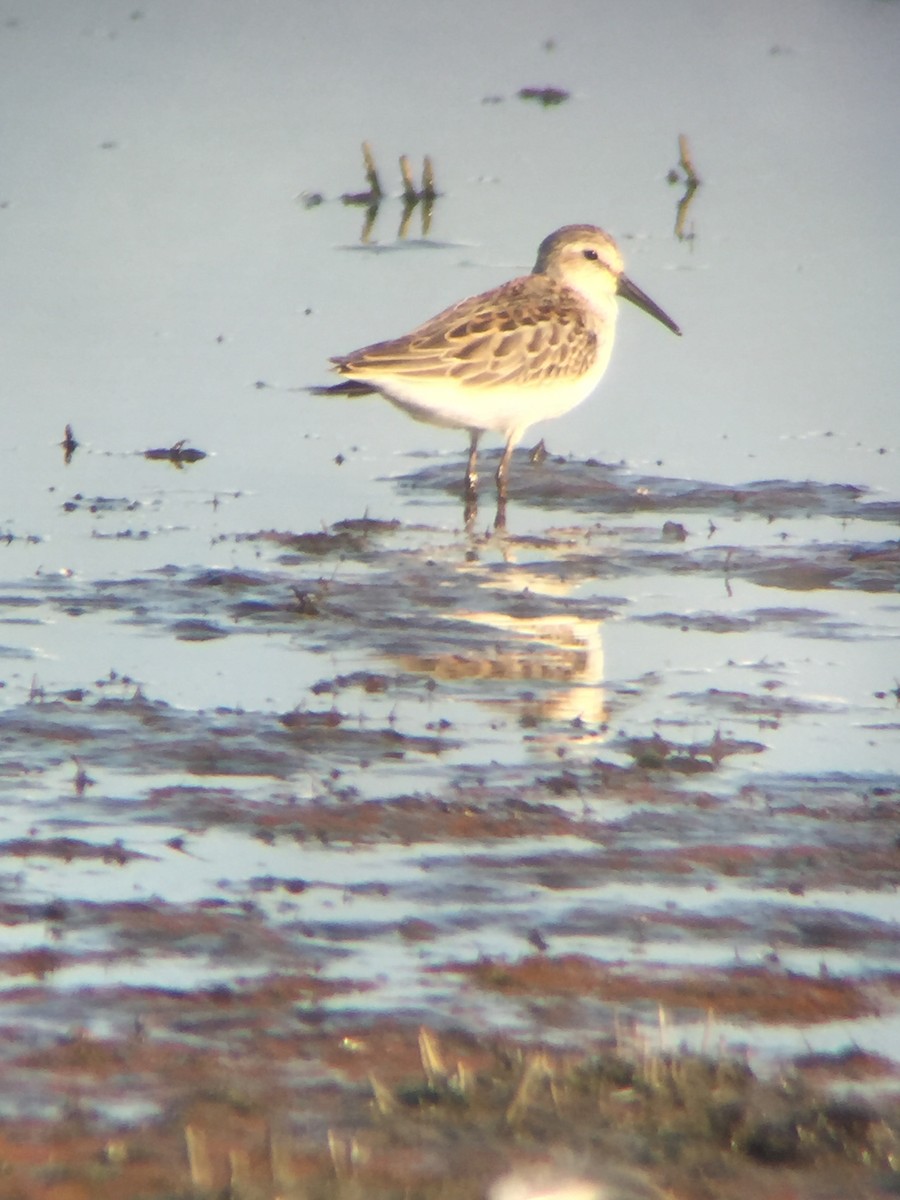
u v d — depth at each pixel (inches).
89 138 1173.7
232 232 1013.8
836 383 828.6
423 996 326.0
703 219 1047.6
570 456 749.9
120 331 865.5
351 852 386.9
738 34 1444.4
